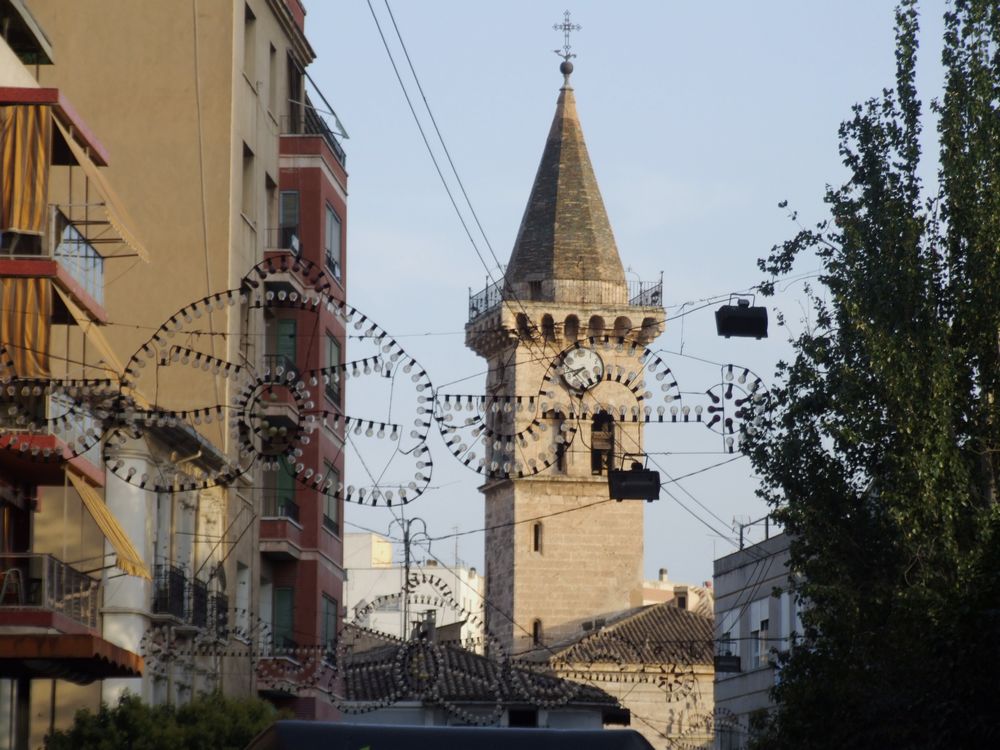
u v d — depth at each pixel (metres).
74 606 91.38
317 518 133.50
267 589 132.50
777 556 161.50
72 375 110.81
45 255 84.69
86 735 94.56
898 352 80.44
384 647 184.50
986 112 83.88
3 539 90.69
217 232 121.81
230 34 124.56
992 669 67.44
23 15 92.62
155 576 105.62
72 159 92.62
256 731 101.25
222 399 118.94
